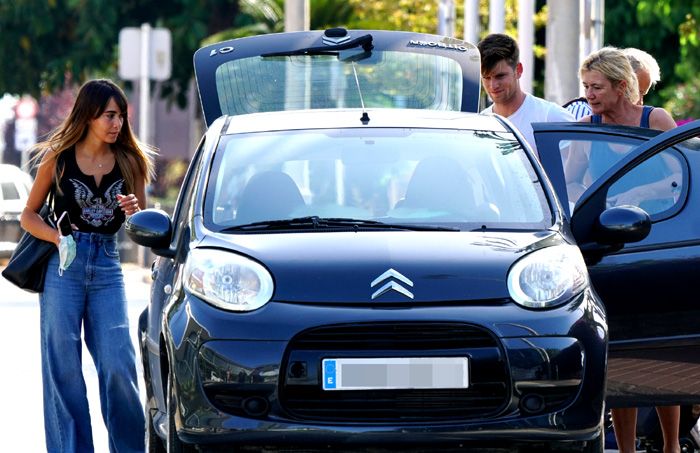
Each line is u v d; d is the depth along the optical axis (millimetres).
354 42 26672
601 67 22250
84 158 20688
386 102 26938
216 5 97875
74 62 98500
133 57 58312
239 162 18672
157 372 18375
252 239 17094
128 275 64500
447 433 15719
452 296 16078
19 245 20797
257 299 16156
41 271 20703
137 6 99000
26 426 25344
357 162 18641
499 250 16766
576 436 15992
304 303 16047
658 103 86938
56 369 20766
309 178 18375
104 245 20766
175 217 19203
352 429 15711
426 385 15820
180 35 96625
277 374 15812
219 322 16062
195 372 16078
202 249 16984
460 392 15883
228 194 18141
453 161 18703
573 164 20203
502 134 19484
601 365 16250
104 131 20516
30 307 47500
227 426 15898
